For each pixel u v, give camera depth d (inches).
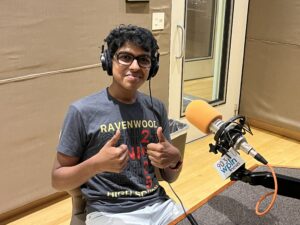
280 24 131.4
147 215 47.5
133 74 45.3
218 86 143.2
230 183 47.1
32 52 81.8
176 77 122.2
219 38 137.6
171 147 45.4
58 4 83.1
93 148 47.2
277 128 142.8
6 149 83.2
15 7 76.5
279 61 135.2
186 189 103.4
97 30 92.2
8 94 80.3
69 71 89.8
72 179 44.5
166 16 108.0
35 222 88.2
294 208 42.6
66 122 46.7
